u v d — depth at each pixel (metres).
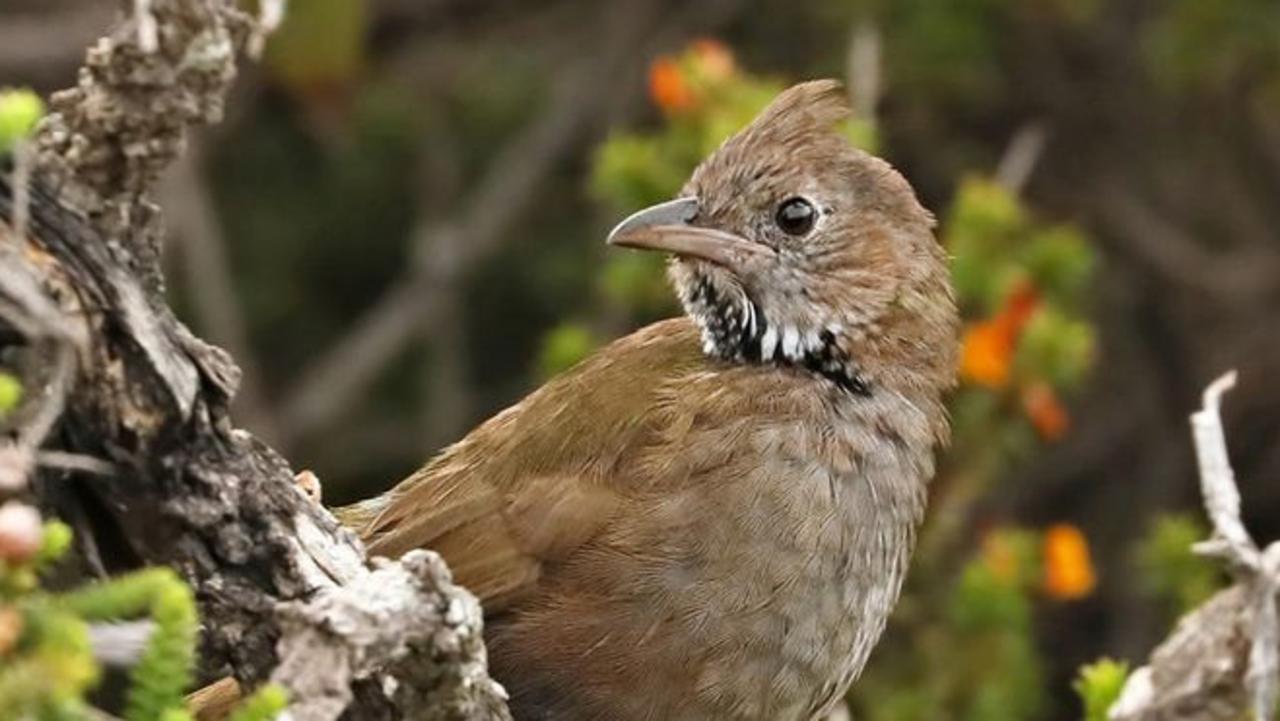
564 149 17.97
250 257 18.48
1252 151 18.22
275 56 14.38
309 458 17.56
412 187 18.61
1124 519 18.16
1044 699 14.01
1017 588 12.45
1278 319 18.31
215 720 8.16
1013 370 12.51
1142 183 18.34
